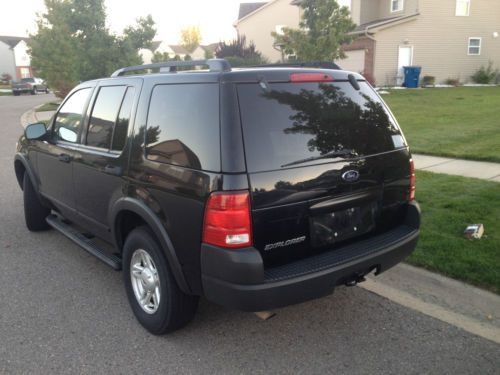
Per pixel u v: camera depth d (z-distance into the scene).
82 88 4.71
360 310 3.96
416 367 3.21
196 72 3.26
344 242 3.40
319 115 3.26
